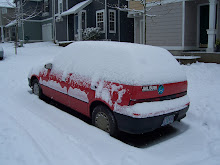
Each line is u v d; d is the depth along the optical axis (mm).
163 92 4109
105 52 4547
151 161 3525
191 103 6004
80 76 4859
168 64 4477
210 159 3613
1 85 8156
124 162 3404
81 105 4863
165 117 4094
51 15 26781
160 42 13805
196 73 9258
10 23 32344
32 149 3598
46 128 4402
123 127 3998
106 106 4316
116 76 4117
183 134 4641
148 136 4547
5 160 3264
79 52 5172
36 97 6559
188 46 13047
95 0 20078
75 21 22328
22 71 10641
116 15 19719
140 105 3834
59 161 3314
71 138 4031
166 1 13164
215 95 6406
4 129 4238
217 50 11883
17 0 29219
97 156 3516
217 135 4559
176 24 12922
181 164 3479
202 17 13250
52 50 18781
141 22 16031
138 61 4055
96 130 4402
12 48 20469
